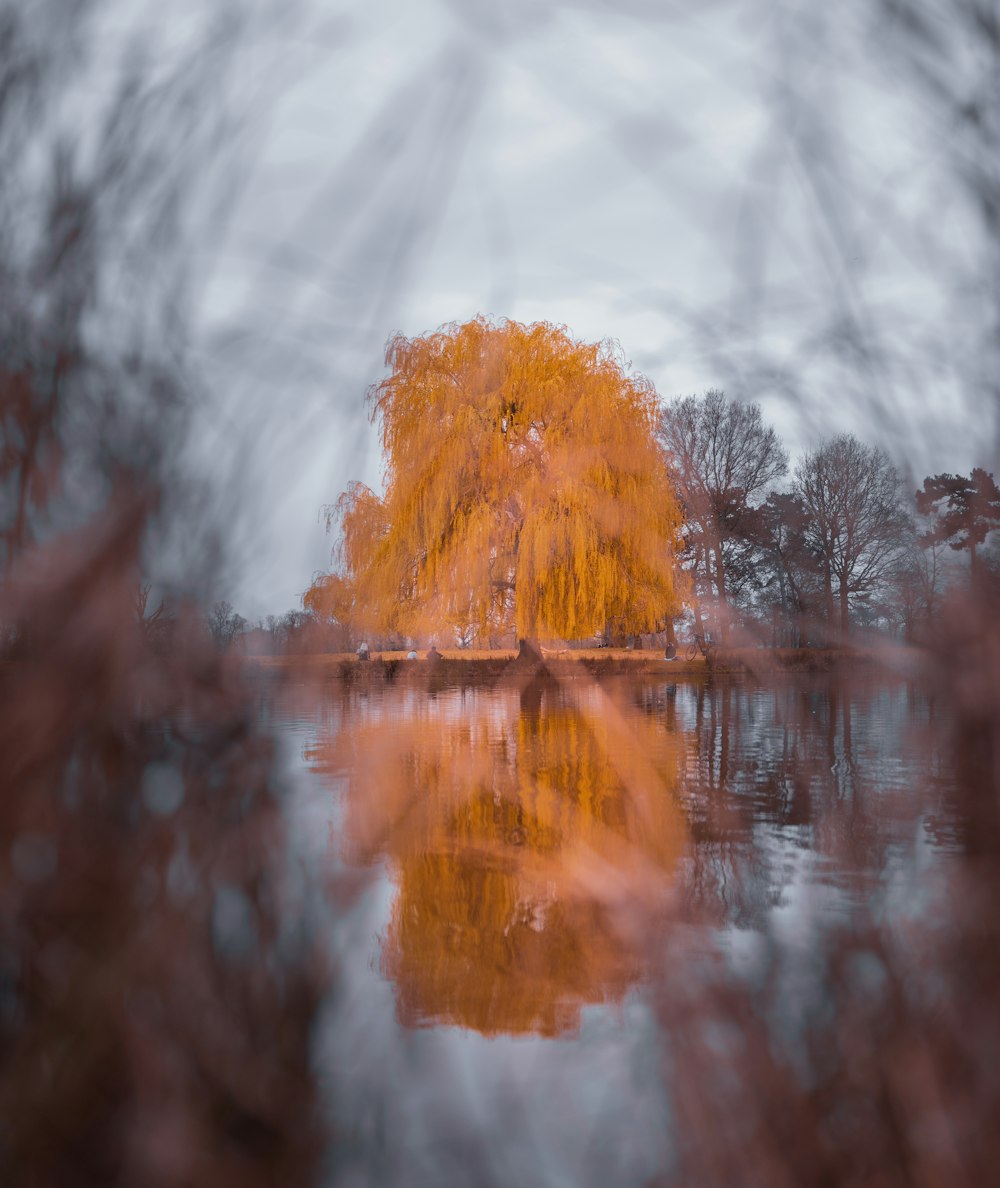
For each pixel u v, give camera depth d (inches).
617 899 45.2
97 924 28.5
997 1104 29.4
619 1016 71.4
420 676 868.6
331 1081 36.9
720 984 34.1
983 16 31.5
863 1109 30.6
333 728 392.8
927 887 33.2
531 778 231.0
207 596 32.5
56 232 31.5
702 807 176.6
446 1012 74.7
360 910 39.5
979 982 31.0
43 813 28.0
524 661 733.3
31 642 28.5
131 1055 28.1
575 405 654.5
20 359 30.8
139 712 30.5
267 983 34.3
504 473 679.7
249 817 33.9
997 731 32.1
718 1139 32.4
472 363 597.9
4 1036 28.1
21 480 30.4
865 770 199.0
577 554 682.2
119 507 29.6
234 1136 31.3
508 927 105.7
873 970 32.1
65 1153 27.4
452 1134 43.8
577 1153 42.4
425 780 221.6
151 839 30.2
